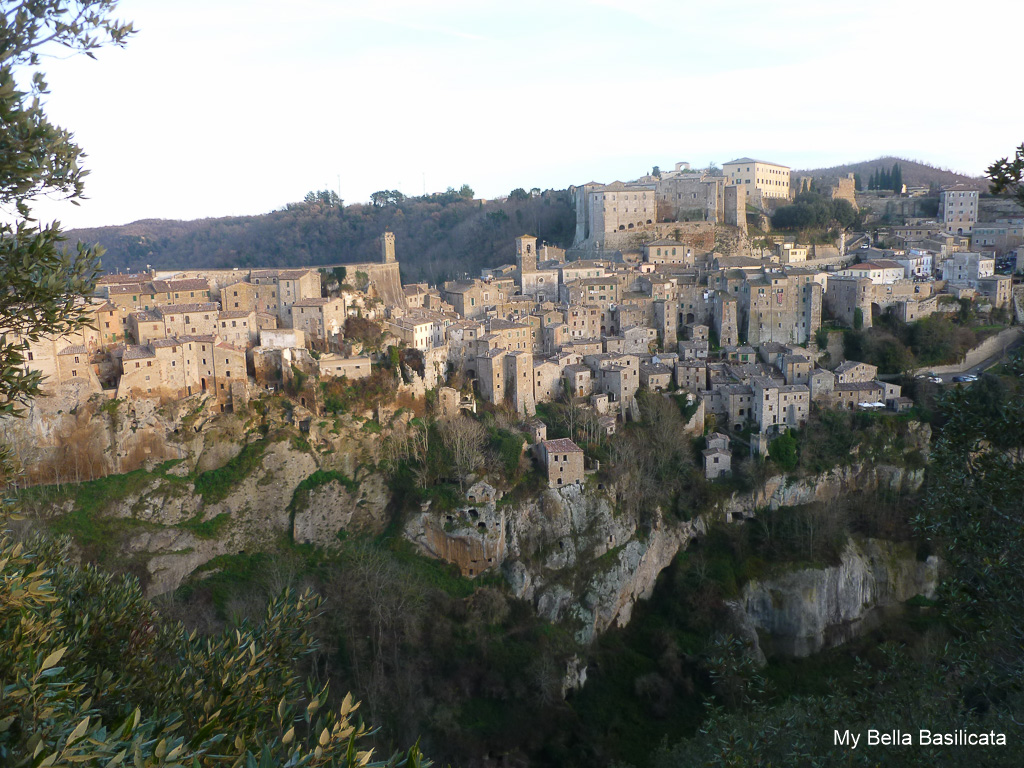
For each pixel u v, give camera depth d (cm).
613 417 13862
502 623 10850
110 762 1645
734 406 14275
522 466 12219
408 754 1733
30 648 2148
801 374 15138
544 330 15925
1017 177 2614
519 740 9462
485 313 16362
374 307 14962
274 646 3269
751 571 12369
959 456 3272
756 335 16750
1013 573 2955
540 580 11619
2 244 2367
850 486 13550
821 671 11525
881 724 3675
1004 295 17412
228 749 2330
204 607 9912
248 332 12862
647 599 12419
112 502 10456
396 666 9638
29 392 2534
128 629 3344
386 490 11962
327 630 9731
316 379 12319
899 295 17150
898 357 15812
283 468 11506
